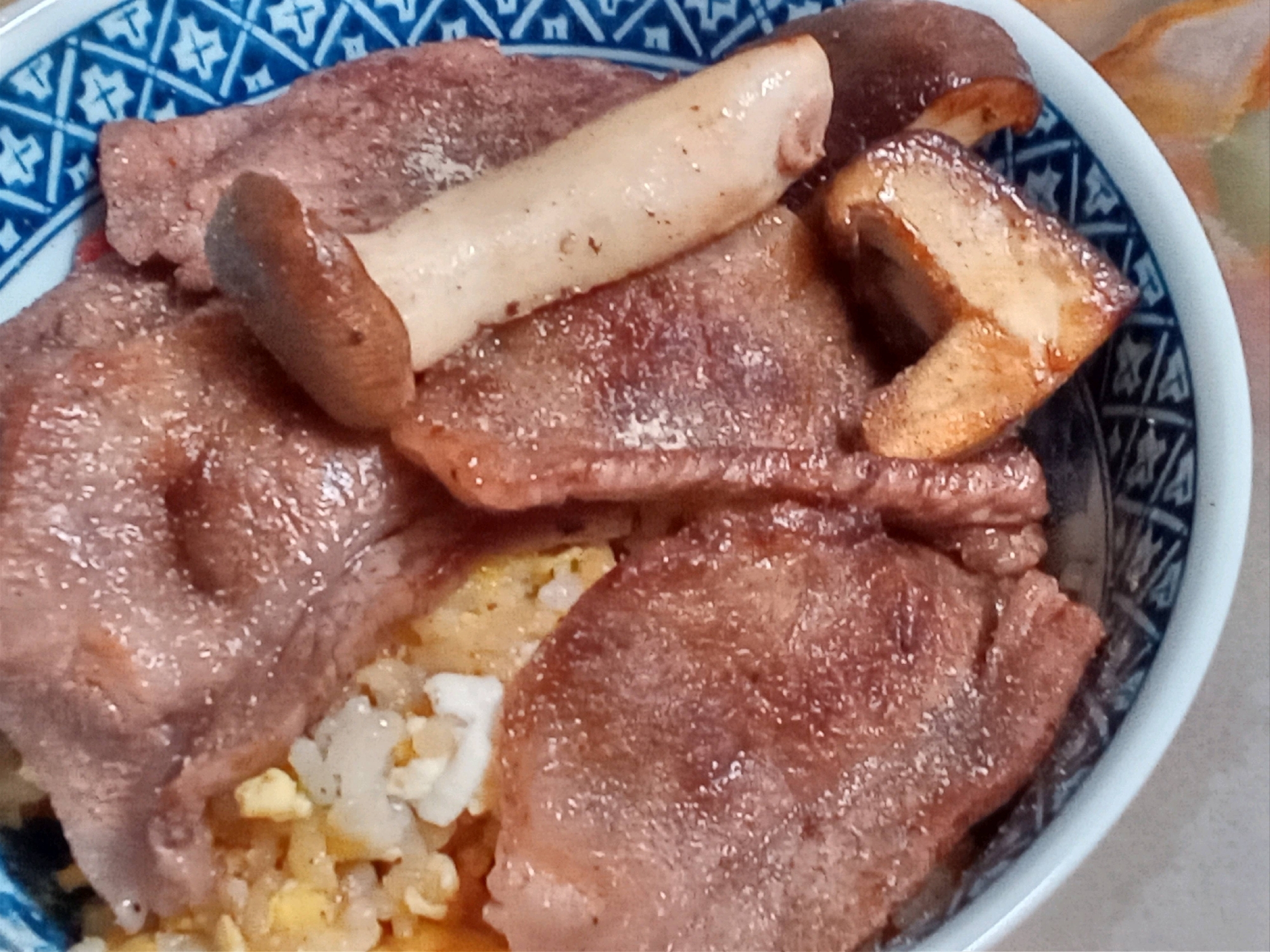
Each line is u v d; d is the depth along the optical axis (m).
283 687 0.16
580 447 0.16
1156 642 0.16
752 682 0.16
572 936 0.15
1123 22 0.22
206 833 0.16
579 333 0.17
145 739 0.15
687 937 0.15
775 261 0.18
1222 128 0.22
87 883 0.17
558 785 0.15
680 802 0.15
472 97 0.19
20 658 0.15
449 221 0.16
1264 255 0.21
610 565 0.17
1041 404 0.18
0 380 0.16
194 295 0.17
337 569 0.16
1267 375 0.20
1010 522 0.17
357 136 0.18
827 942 0.15
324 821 0.16
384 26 0.20
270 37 0.19
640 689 0.15
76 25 0.18
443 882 0.16
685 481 0.16
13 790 0.17
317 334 0.15
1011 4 0.19
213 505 0.15
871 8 0.19
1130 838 0.18
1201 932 0.17
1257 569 0.19
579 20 0.21
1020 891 0.14
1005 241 0.17
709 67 0.18
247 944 0.16
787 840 0.15
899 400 0.17
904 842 0.16
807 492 0.16
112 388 0.16
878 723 0.16
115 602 0.15
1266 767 0.18
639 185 0.17
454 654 0.17
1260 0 0.22
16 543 0.15
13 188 0.18
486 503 0.16
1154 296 0.18
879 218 0.17
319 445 0.16
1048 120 0.19
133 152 0.18
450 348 0.16
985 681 0.16
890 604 0.16
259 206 0.15
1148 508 0.17
